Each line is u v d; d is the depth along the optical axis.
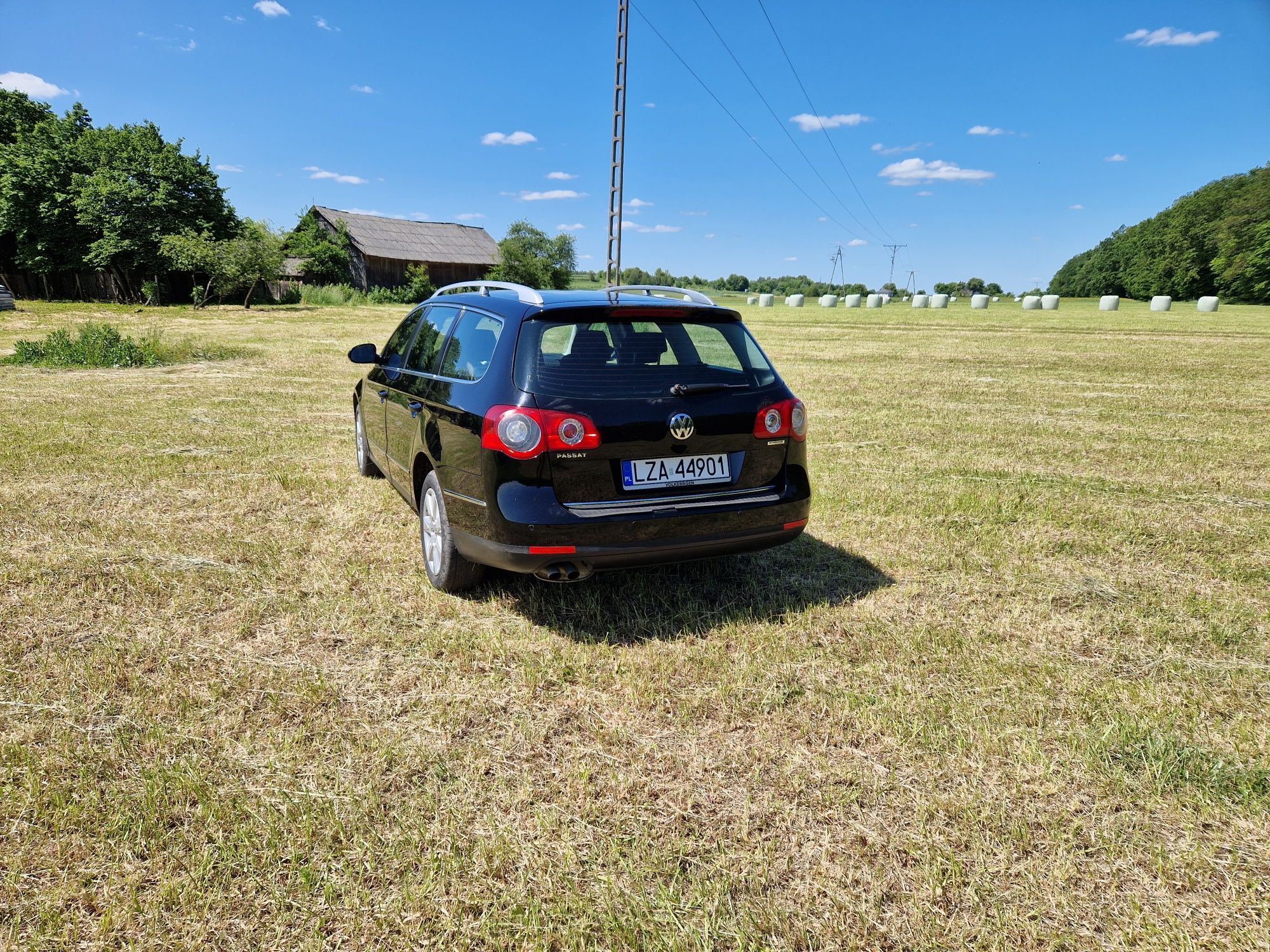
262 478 6.37
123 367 14.32
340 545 4.83
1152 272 102.75
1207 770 2.64
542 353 3.52
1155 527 5.36
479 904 2.05
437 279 66.94
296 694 3.06
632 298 3.90
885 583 4.35
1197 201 98.50
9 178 42.09
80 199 42.34
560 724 2.92
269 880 2.12
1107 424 9.50
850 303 61.53
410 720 2.92
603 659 3.40
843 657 3.47
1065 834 2.34
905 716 2.97
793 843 2.31
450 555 3.93
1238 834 2.35
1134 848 2.29
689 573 4.46
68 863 2.18
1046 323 36.44
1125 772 2.65
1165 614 3.94
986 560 4.71
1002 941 1.96
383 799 2.47
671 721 2.95
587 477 3.42
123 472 6.44
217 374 13.52
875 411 10.52
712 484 3.66
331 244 59.34
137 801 2.41
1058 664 3.41
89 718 2.89
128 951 1.89
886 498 6.04
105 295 46.41
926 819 2.41
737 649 3.53
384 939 1.95
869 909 2.05
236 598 3.99
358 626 3.71
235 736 2.79
